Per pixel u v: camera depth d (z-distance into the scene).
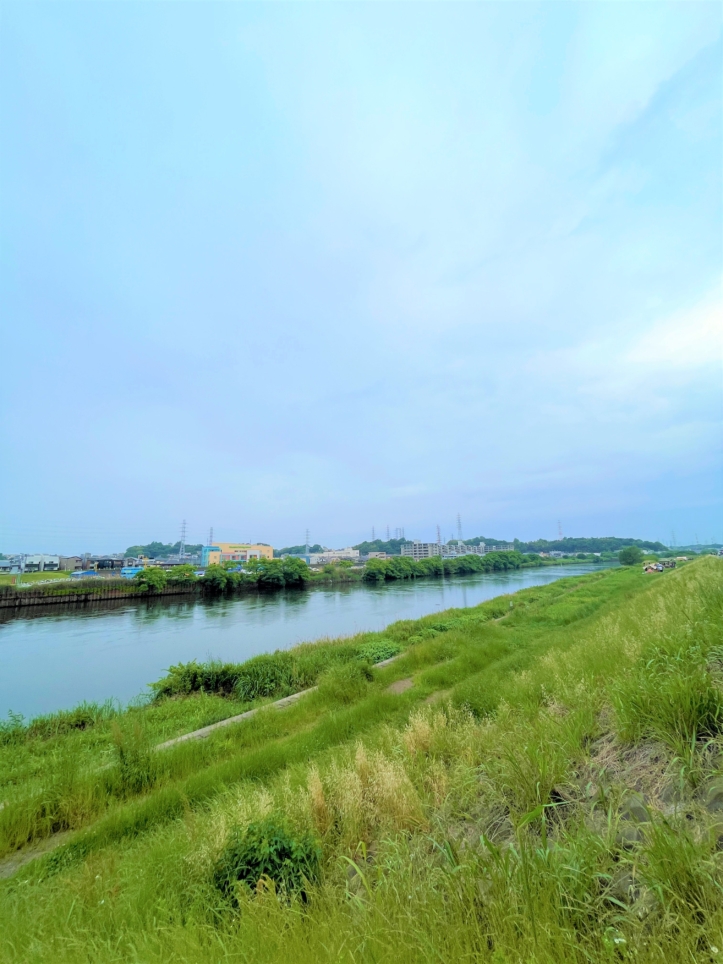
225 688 15.73
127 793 7.41
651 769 3.37
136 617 39.59
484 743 5.19
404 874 3.04
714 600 7.27
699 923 2.04
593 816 3.11
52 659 24.42
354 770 5.37
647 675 4.57
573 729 4.43
